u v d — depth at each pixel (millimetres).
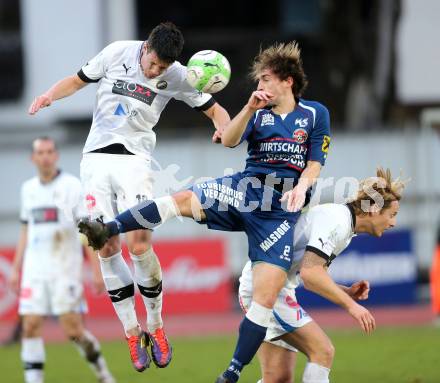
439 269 45375
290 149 22344
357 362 35875
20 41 72562
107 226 21172
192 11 83312
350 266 51969
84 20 71375
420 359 35875
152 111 22688
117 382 32906
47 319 54969
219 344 42156
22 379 34219
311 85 78625
